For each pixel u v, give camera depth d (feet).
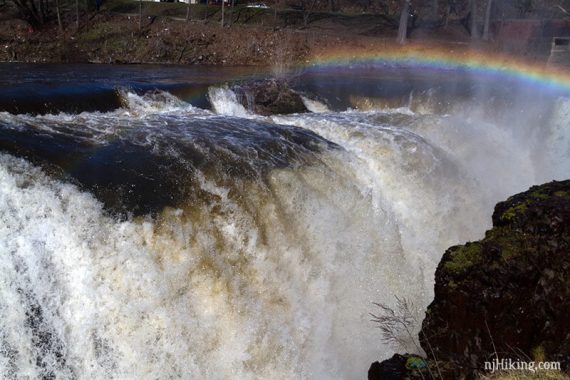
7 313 19.54
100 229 22.06
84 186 23.22
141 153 27.04
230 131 32.71
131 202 23.24
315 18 122.01
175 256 22.79
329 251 26.30
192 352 21.59
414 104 51.75
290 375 23.03
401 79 61.98
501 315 16.98
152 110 40.04
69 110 36.35
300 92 48.75
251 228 24.88
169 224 23.12
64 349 20.04
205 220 24.18
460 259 18.28
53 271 20.84
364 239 27.61
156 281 21.76
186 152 27.73
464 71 77.25
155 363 20.94
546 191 19.30
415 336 21.67
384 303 25.40
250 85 47.57
